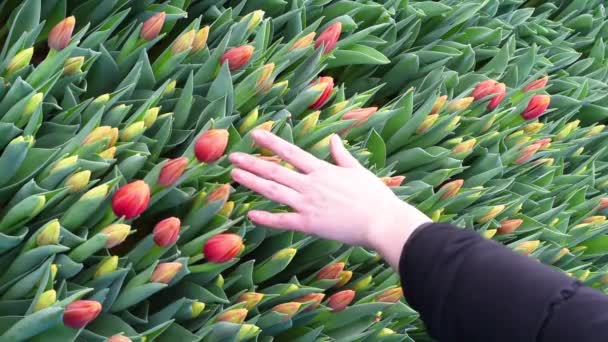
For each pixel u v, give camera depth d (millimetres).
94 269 1000
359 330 1196
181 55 1193
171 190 1059
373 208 890
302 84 1345
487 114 1561
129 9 1211
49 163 1036
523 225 1566
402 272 833
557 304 707
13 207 952
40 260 965
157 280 986
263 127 1133
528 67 1759
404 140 1456
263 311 1136
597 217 1666
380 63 1483
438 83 1572
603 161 1950
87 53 1157
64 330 893
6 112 1062
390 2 1605
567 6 2166
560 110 1830
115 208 978
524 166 1643
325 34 1324
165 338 1021
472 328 761
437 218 1363
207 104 1212
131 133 1089
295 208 936
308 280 1187
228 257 1017
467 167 1469
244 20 1279
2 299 972
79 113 1112
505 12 1987
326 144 1196
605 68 1990
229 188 1054
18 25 1157
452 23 1734
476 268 770
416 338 1420
